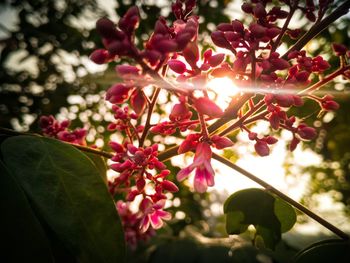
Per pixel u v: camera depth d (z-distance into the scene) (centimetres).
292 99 7
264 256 15
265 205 8
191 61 6
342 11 7
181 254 15
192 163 7
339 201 36
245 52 7
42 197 6
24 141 7
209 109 6
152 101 8
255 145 7
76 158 7
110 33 5
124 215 12
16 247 5
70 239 6
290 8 7
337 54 7
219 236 20
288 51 8
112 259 6
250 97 7
